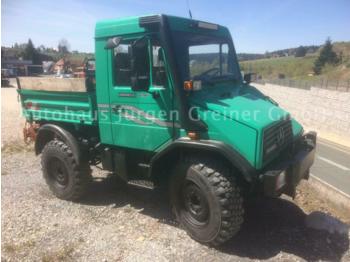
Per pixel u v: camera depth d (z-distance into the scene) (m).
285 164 4.26
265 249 4.27
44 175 5.93
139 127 4.75
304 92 20.05
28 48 73.38
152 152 4.82
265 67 77.44
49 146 5.71
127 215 5.20
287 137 4.65
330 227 4.73
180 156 4.46
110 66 4.82
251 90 5.34
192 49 4.51
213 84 4.72
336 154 11.21
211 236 4.20
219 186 4.03
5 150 8.86
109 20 4.70
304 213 5.26
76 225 4.89
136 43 4.21
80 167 5.52
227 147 3.98
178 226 4.86
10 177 6.88
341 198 6.06
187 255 4.15
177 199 4.54
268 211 5.30
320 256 4.11
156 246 4.34
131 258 4.09
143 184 4.88
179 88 4.20
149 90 4.48
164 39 4.18
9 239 4.50
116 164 5.22
